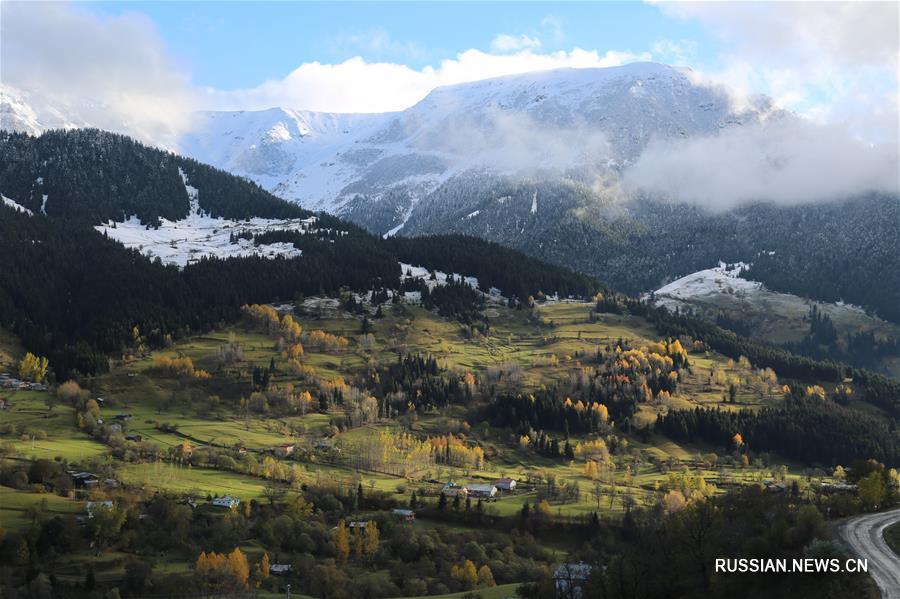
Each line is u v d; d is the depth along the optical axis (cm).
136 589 16912
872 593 10481
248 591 17100
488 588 17025
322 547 19750
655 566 13075
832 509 15638
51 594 16500
